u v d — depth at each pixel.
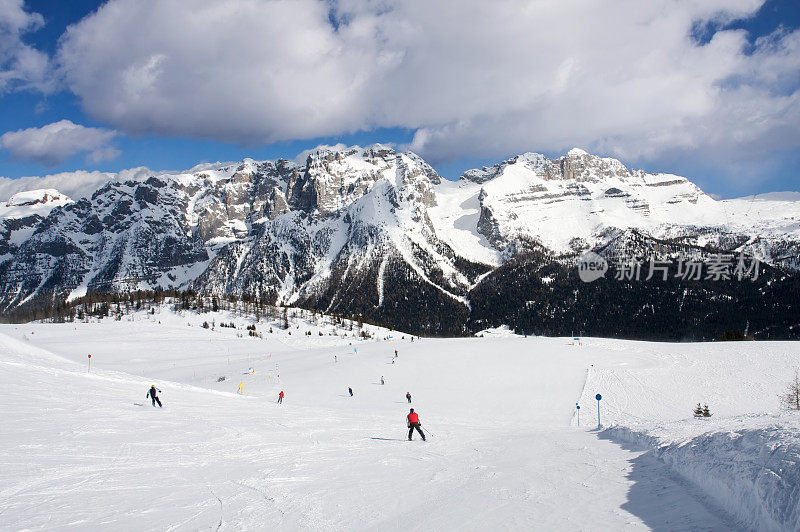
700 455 18.59
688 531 12.54
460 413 67.38
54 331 177.50
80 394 40.72
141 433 28.44
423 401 77.50
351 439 33.00
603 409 73.25
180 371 121.75
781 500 11.66
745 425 23.59
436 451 29.22
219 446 26.78
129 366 131.12
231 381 102.25
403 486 19.91
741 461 15.34
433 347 128.88
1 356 53.41
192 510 16.06
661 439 26.12
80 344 156.50
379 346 139.88
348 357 121.88
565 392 83.25
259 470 22.03
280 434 32.62
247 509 16.38
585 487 18.28
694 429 27.33
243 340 177.12
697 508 14.45
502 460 25.89
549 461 25.02
